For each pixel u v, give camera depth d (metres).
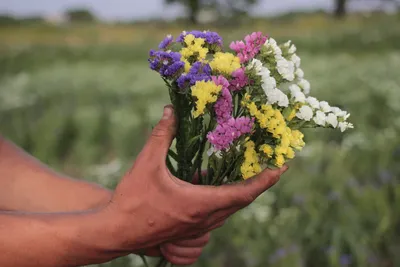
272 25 28.30
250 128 1.14
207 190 1.08
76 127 5.80
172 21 31.70
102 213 1.10
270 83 1.16
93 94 7.96
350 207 3.41
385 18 26.44
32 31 30.25
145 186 1.08
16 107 6.89
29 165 1.42
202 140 1.27
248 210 3.42
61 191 1.40
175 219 1.08
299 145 1.19
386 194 3.74
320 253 3.20
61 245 1.09
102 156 5.40
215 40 1.25
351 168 4.19
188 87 1.14
